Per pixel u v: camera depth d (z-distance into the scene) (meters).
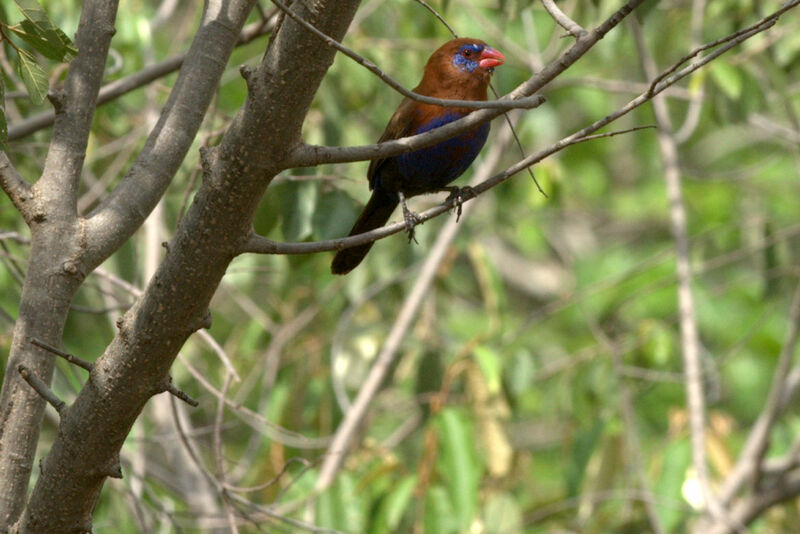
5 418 5.57
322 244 4.90
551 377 13.62
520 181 16.14
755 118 13.03
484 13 14.05
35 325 5.63
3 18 7.09
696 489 11.29
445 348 12.69
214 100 8.07
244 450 13.21
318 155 4.66
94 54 5.92
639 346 12.90
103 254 5.76
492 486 10.99
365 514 10.11
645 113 18.66
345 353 12.52
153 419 11.62
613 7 12.05
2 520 5.49
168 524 9.23
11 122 10.08
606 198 19.91
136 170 5.90
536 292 20.03
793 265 13.30
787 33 13.04
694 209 18.61
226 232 4.71
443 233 12.16
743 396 16.50
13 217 11.33
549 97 16.83
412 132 8.61
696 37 12.25
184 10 15.67
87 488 5.07
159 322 4.82
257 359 13.12
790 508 12.07
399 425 14.34
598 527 11.43
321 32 4.42
